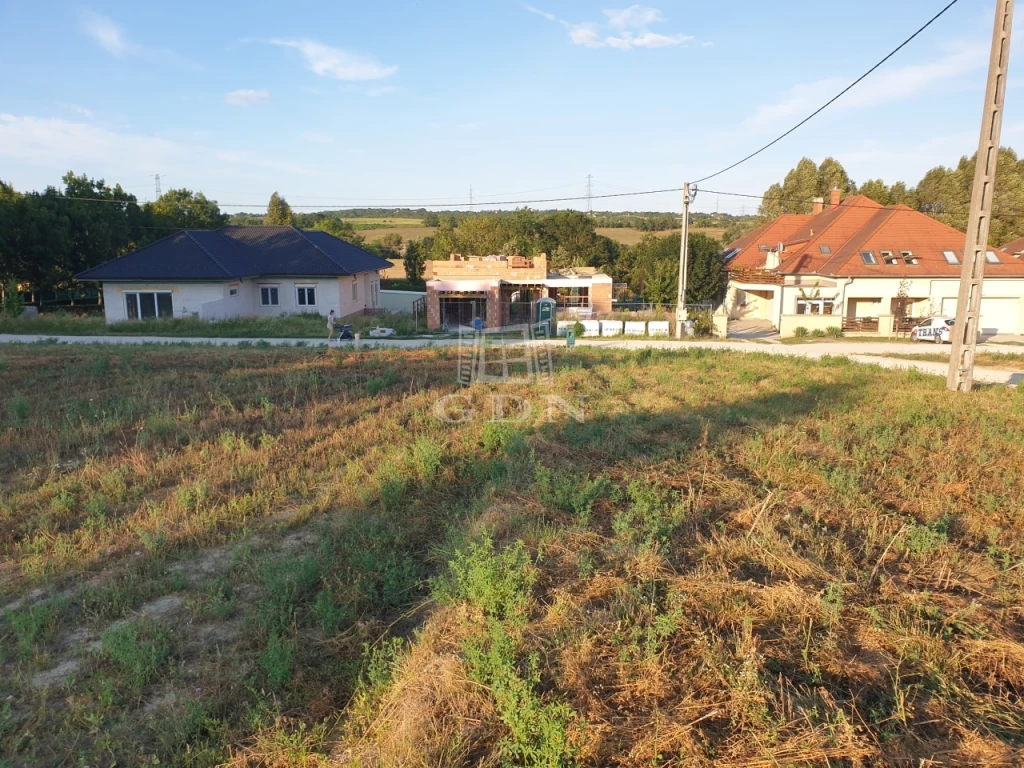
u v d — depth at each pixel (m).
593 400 12.34
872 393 13.34
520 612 4.56
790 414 11.13
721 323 29.77
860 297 32.84
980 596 5.00
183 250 30.62
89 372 14.16
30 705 4.32
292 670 4.60
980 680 4.08
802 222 46.19
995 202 49.84
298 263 32.78
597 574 5.15
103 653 4.76
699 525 6.29
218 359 16.45
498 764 3.48
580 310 33.44
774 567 5.36
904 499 7.12
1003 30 12.38
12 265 34.66
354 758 3.72
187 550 6.32
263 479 7.96
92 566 6.07
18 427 10.02
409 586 5.61
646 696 3.82
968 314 13.64
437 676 4.04
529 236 51.97
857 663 4.09
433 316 31.81
